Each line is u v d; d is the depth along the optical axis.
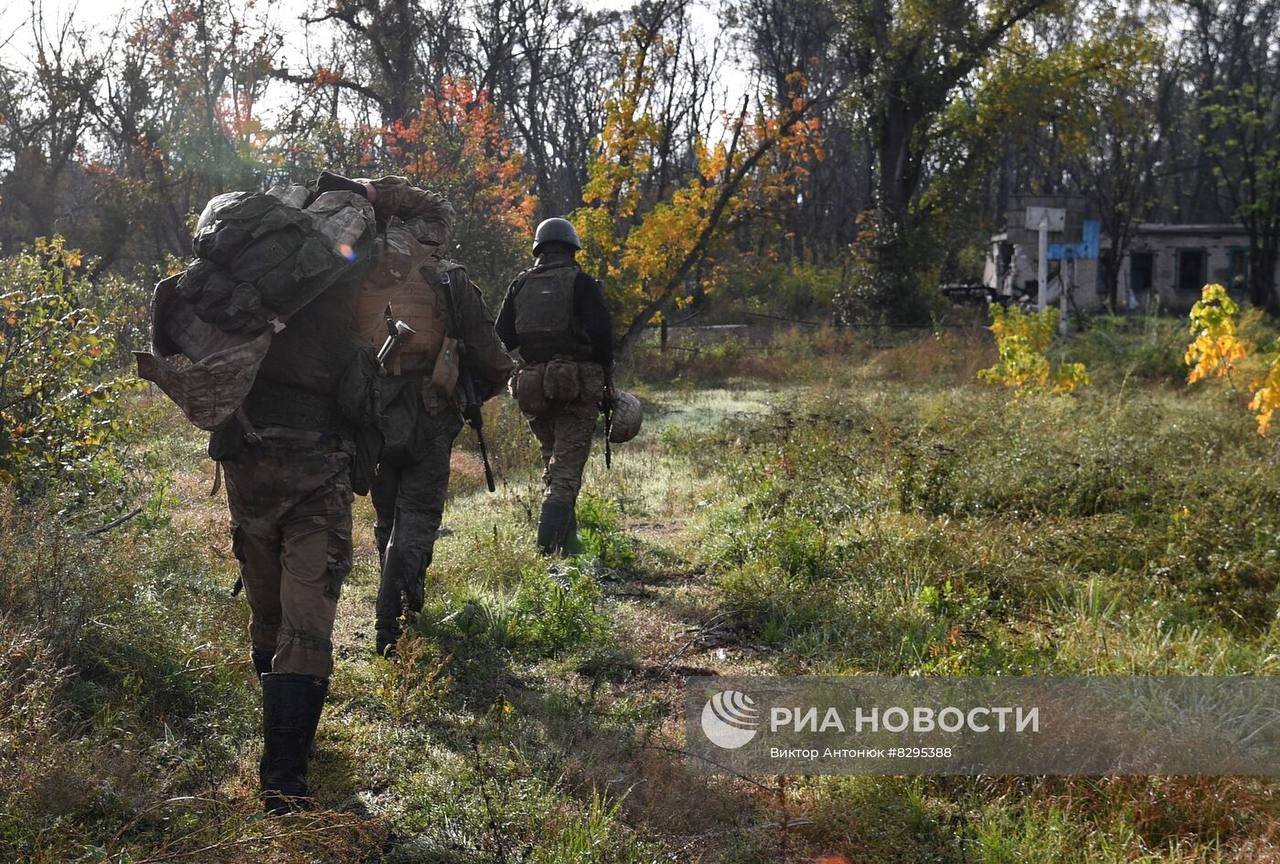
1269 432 9.05
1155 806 3.25
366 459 3.53
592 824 3.08
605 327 6.31
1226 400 11.64
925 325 30.70
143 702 3.74
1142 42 31.75
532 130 45.50
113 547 4.86
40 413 5.82
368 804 3.31
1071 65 32.03
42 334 5.82
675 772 3.55
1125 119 33.25
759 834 3.24
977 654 4.25
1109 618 4.91
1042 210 25.98
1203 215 53.56
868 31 32.28
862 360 23.08
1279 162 38.03
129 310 9.54
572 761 3.62
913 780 3.49
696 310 29.95
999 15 31.50
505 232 19.69
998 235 37.25
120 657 3.95
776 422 10.04
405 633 4.30
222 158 22.14
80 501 5.86
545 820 3.16
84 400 6.04
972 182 33.72
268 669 3.69
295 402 3.36
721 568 6.30
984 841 3.08
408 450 4.78
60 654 3.76
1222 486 6.96
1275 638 4.68
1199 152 49.84
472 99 21.05
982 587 5.47
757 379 21.56
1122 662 4.21
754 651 4.89
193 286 3.19
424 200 3.77
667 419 14.52
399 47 35.50
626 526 7.71
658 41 20.28
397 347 4.72
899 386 17.95
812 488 7.46
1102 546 6.06
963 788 3.48
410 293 4.81
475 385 5.13
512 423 10.98
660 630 5.16
